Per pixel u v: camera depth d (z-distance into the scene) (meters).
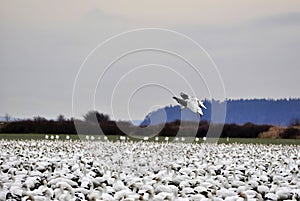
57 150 177.88
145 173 120.38
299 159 163.38
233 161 146.75
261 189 98.62
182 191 91.06
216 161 144.25
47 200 85.94
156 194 94.25
